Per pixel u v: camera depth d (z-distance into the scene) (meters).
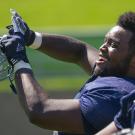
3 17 47.50
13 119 25.34
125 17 9.53
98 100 9.20
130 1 49.88
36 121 8.96
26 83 9.07
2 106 25.62
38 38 11.32
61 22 48.00
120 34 9.48
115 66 9.55
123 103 8.48
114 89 9.25
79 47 11.70
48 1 50.22
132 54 9.48
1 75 9.52
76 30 32.62
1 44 9.45
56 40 11.60
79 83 27.92
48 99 9.01
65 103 9.10
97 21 48.09
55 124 9.01
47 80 27.88
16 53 9.38
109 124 8.80
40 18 48.25
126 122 8.46
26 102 8.95
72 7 49.72
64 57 11.70
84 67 11.52
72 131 9.17
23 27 10.68
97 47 26.81
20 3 49.44
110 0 50.22
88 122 9.17
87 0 50.38
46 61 27.91
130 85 9.31
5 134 25.33
